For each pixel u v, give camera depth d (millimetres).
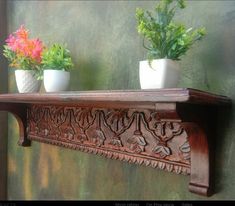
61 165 1075
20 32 979
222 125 654
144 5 831
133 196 846
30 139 1172
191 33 686
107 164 921
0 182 1299
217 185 658
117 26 894
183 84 728
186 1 736
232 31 655
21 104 1162
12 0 1300
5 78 1295
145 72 619
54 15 1100
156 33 611
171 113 517
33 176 1194
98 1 951
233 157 638
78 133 944
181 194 742
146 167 819
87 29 979
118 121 820
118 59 885
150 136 742
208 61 687
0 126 1299
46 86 875
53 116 1050
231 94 646
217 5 683
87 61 974
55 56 865
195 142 644
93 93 615
